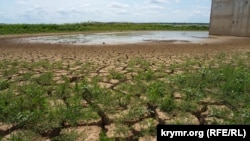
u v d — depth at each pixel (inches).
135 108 107.0
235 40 643.5
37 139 81.9
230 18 871.7
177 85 146.9
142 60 259.3
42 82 159.0
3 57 292.4
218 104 115.8
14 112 100.3
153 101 116.2
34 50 379.9
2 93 126.4
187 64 228.8
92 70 203.5
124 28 1504.7
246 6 772.0
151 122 92.9
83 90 130.0
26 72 190.9
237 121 94.1
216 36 849.5
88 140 81.3
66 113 97.7
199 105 113.8
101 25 1606.8
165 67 217.5
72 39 658.8
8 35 800.9
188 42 564.7
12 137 80.1
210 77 159.6
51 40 614.2
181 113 103.3
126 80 166.1
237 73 166.9
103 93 128.9
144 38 718.5
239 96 122.6
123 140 81.7
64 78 168.1
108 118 99.5
